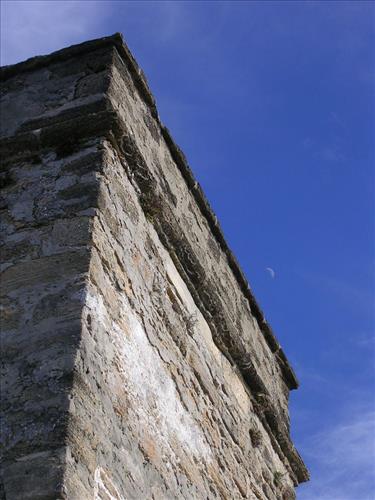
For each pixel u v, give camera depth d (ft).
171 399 22.98
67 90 24.16
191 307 25.96
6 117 24.04
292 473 30.48
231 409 26.89
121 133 23.41
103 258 21.29
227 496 24.88
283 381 31.89
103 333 20.29
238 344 27.99
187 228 26.66
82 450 18.03
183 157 27.27
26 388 18.57
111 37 25.02
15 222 21.80
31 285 20.33
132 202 23.68
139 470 20.24
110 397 19.79
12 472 17.34
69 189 22.13
